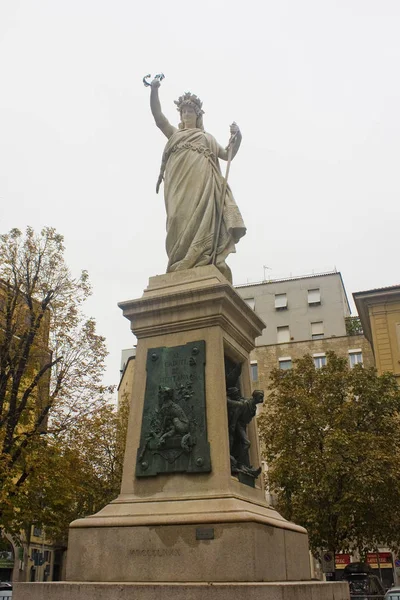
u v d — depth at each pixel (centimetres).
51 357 2047
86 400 2038
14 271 1981
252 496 790
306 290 5444
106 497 2705
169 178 1026
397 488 2039
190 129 1074
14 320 1967
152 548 681
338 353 4462
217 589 584
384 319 3503
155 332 855
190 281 879
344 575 2120
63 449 1920
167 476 757
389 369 3384
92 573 696
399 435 2222
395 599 1731
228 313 848
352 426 2230
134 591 609
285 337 5338
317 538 2167
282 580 696
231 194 1018
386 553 3684
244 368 910
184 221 973
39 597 645
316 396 2350
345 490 2084
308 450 2208
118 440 2806
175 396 795
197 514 686
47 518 1894
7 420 1844
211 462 741
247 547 643
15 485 1733
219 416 764
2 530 2023
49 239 2067
